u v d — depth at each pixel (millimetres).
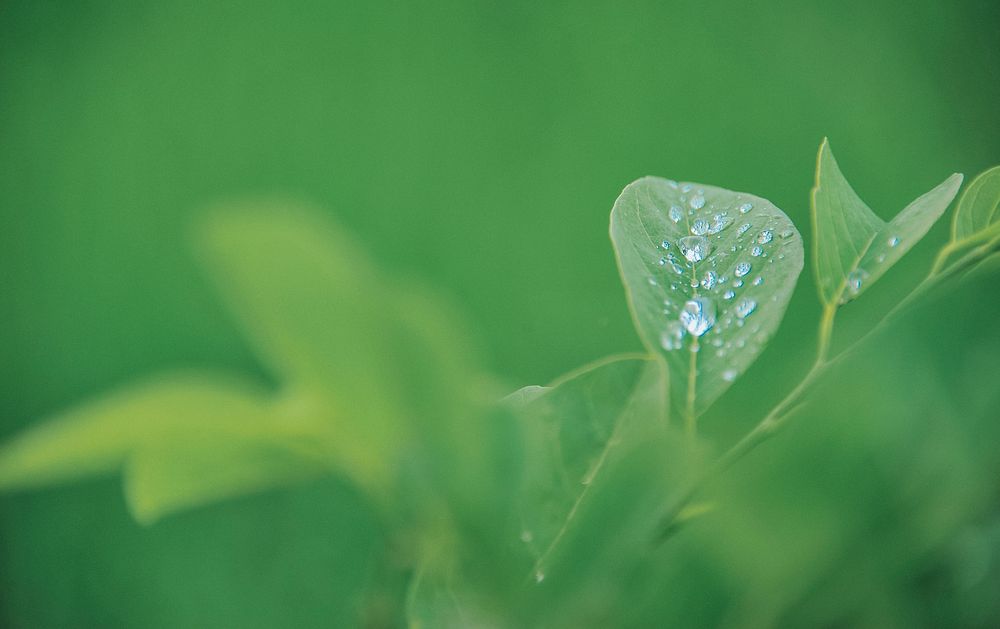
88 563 2037
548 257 2131
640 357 387
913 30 1968
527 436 371
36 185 2664
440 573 369
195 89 2684
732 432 407
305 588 1775
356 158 2488
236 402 374
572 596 381
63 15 2865
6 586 2074
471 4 2535
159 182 2648
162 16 2787
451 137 2441
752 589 406
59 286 2551
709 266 398
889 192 1829
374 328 362
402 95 2549
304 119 2592
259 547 1843
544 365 1987
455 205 2359
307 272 359
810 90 2025
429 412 365
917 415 406
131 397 373
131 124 2686
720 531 404
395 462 367
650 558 403
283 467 375
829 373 403
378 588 386
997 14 1889
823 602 410
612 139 2262
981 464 408
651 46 2336
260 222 358
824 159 404
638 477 388
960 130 1851
